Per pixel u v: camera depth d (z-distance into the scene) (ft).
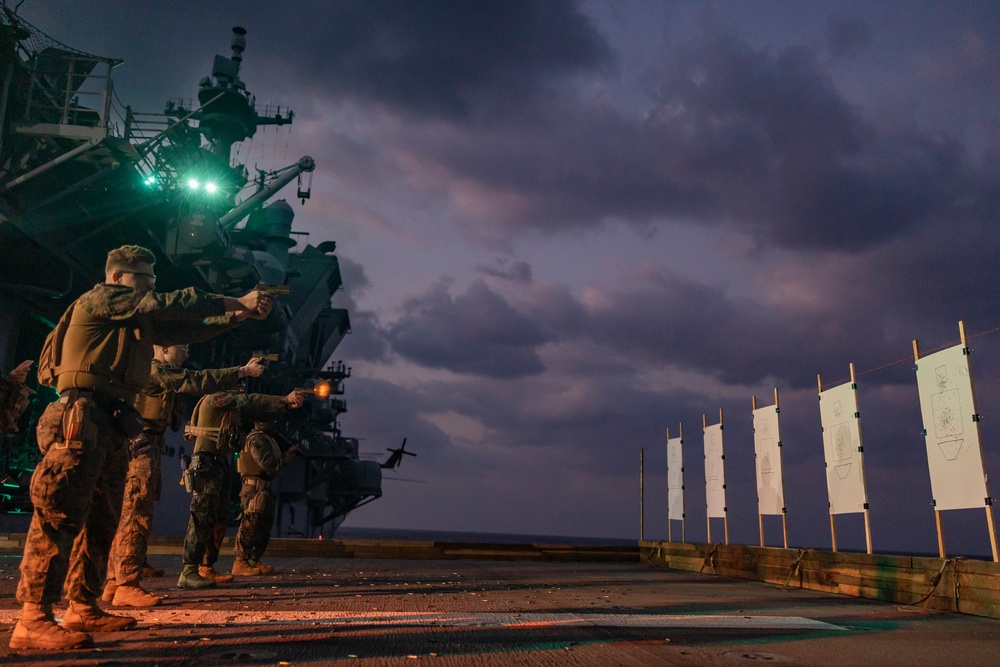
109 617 14.43
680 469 53.62
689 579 37.42
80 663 11.05
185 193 114.93
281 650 12.44
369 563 45.55
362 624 15.92
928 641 15.80
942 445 26.21
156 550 50.39
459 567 43.62
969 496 24.31
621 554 57.36
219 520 25.46
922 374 27.76
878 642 15.43
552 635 15.02
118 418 13.05
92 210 103.91
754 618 19.33
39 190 93.30
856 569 29.19
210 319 13.84
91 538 14.23
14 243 91.25
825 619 19.84
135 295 13.00
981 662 13.14
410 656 12.14
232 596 21.58
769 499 39.09
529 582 31.48
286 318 163.53
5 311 97.40
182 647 12.61
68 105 87.66
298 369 189.16
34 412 101.40
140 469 19.07
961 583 23.36
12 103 88.22
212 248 117.70
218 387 19.85
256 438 31.35
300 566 39.27
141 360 13.62
